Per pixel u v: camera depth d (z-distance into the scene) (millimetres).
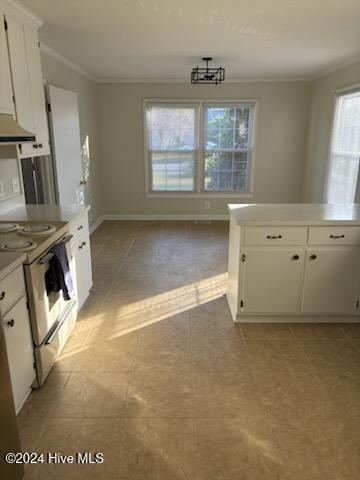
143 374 2422
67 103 4352
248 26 3164
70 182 4504
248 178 6469
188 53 4199
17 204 3291
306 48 3979
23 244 2178
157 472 1713
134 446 1854
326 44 3807
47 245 2330
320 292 2973
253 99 6082
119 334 2904
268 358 2604
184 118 6215
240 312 3025
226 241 5395
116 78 5945
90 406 2131
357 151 4594
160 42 3701
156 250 4996
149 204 6590
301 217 2838
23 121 2832
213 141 6312
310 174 6098
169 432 1940
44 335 2285
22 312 2020
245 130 6273
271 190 6504
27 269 2053
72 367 2490
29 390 2184
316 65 4957
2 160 3025
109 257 4723
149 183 6516
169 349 2709
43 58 3914
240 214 2938
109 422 2012
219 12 2820
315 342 2809
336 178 5164
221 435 1922
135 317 3174
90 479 1688
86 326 3020
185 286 3816
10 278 1866
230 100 6090
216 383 2334
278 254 2867
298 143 6289
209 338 2855
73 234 2977
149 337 2865
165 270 4262
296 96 6086
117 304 3414
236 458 1786
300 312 3033
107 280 3975
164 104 6133
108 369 2471
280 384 2326
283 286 2955
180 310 3303
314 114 5902
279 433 1938
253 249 2854
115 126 6250
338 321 3100
